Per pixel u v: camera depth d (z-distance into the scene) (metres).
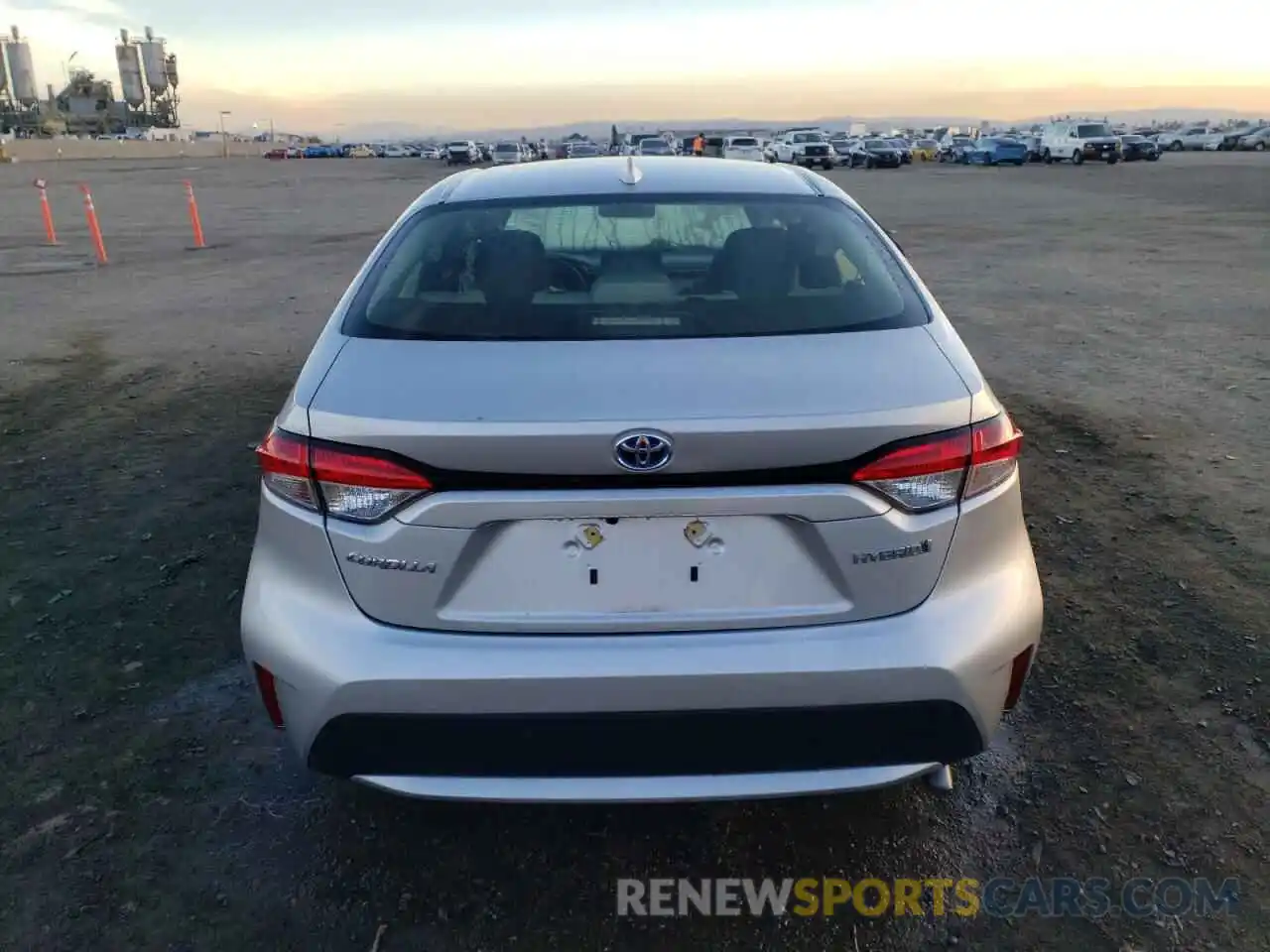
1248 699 3.05
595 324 2.34
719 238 2.83
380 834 2.58
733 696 2.04
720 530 2.03
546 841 2.56
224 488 4.96
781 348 2.23
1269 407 6.04
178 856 2.50
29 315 9.84
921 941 2.24
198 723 3.04
